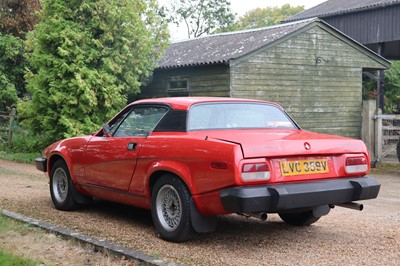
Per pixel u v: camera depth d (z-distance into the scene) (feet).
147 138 20.77
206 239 20.29
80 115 50.62
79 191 25.16
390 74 100.78
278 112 22.44
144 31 53.67
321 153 18.94
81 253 18.19
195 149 18.45
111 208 26.40
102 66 51.44
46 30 51.11
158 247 18.98
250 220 24.13
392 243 20.34
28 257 17.48
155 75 64.08
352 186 19.30
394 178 49.03
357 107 64.75
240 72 54.49
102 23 51.03
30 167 46.68
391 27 84.12
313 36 60.44
